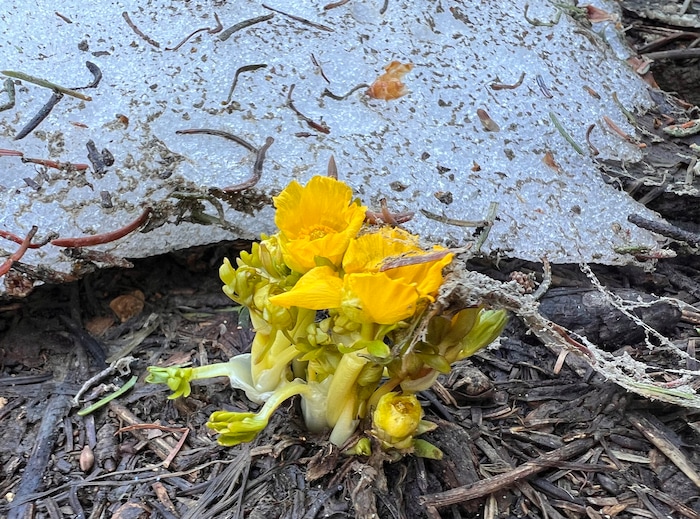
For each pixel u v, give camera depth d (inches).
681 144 10.6
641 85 11.4
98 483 7.1
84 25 9.6
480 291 6.0
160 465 7.3
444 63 10.1
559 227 9.3
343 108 9.4
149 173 8.6
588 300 8.5
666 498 7.0
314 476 6.8
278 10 9.9
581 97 10.6
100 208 8.4
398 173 9.1
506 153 9.7
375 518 6.5
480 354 8.4
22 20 9.5
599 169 9.9
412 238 6.4
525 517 6.8
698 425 7.6
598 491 7.1
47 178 8.4
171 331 8.7
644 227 9.2
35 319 8.7
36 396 7.9
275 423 7.3
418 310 6.1
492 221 9.0
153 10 9.7
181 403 7.8
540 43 10.9
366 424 6.8
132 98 9.0
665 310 8.5
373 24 10.1
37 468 7.2
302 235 6.3
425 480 6.9
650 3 12.9
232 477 7.0
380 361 6.1
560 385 8.1
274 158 8.8
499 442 7.5
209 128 8.9
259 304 6.5
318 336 6.3
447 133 9.6
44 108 8.7
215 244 9.3
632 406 7.8
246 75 9.3
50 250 8.2
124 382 8.1
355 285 5.6
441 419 7.6
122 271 9.3
